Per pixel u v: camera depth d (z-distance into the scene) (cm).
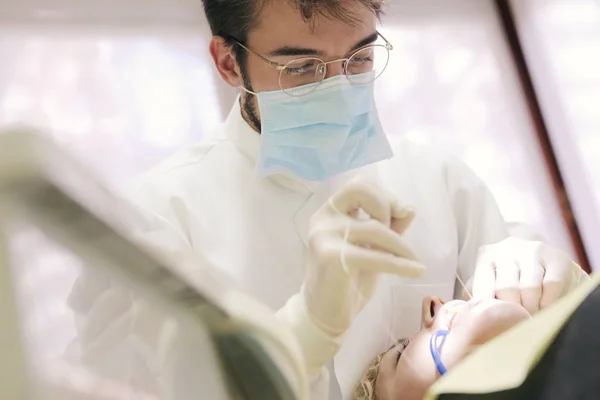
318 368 63
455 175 110
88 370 49
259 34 92
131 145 147
